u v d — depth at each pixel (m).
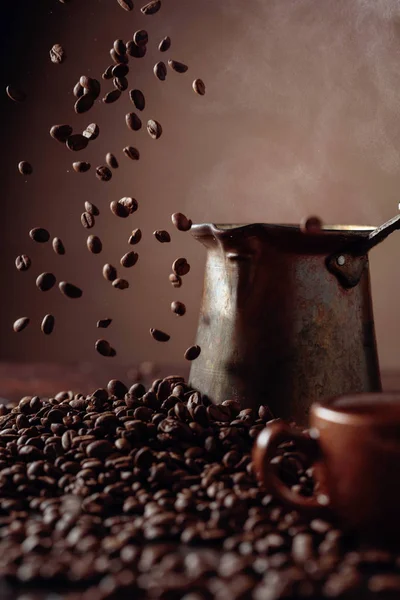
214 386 0.53
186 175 1.29
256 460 0.39
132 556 0.35
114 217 1.36
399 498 0.35
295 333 0.52
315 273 0.52
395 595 0.33
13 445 0.49
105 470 0.45
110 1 1.30
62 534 0.39
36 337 1.42
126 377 0.93
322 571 0.34
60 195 1.38
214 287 0.54
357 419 0.36
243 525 0.39
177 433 0.46
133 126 0.54
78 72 1.33
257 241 0.51
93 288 1.40
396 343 1.29
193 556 0.35
